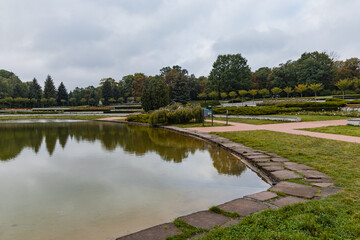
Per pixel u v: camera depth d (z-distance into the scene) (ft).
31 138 39.06
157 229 9.43
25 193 14.55
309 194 12.37
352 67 168.76
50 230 10.18
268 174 16.94
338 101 74.69
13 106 196.44
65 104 227.20
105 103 216.74
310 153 21.45
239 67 189.88
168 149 28.43
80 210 12.12
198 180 16.79
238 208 11.16
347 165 17.25
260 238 8.05
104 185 15.92
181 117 58.95
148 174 18.33
